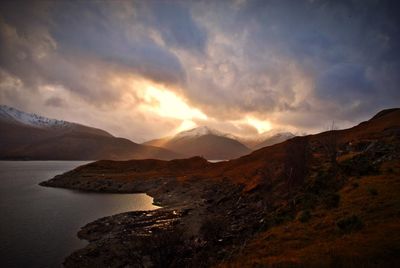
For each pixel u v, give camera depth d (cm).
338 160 5200
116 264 2842
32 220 5081
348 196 2722
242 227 3194
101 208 6494
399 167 3628
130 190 9831
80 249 3441
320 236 1917
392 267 1180
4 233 4209
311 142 7950
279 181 5116
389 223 1769
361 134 7931
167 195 8331
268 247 1964
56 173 16575
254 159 10981
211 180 9612
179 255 2456
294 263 1445
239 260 1861
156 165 14912
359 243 1540
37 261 3166
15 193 8612
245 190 5866
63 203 7050
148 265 2559
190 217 4759
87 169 13600
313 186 3588
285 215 2947
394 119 8938
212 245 2691
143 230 4100
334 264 1330
